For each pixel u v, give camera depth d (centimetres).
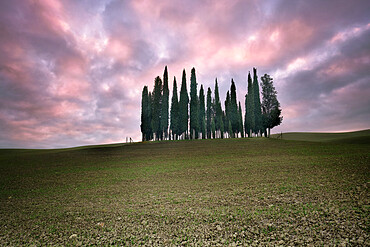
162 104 6606
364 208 751
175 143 4609
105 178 1716
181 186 1328
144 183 1473
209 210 883
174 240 650
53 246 662
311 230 640
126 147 4300
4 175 2075
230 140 4544
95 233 736
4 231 802
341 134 6994
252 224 718
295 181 1220
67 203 1122
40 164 2697
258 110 6006
